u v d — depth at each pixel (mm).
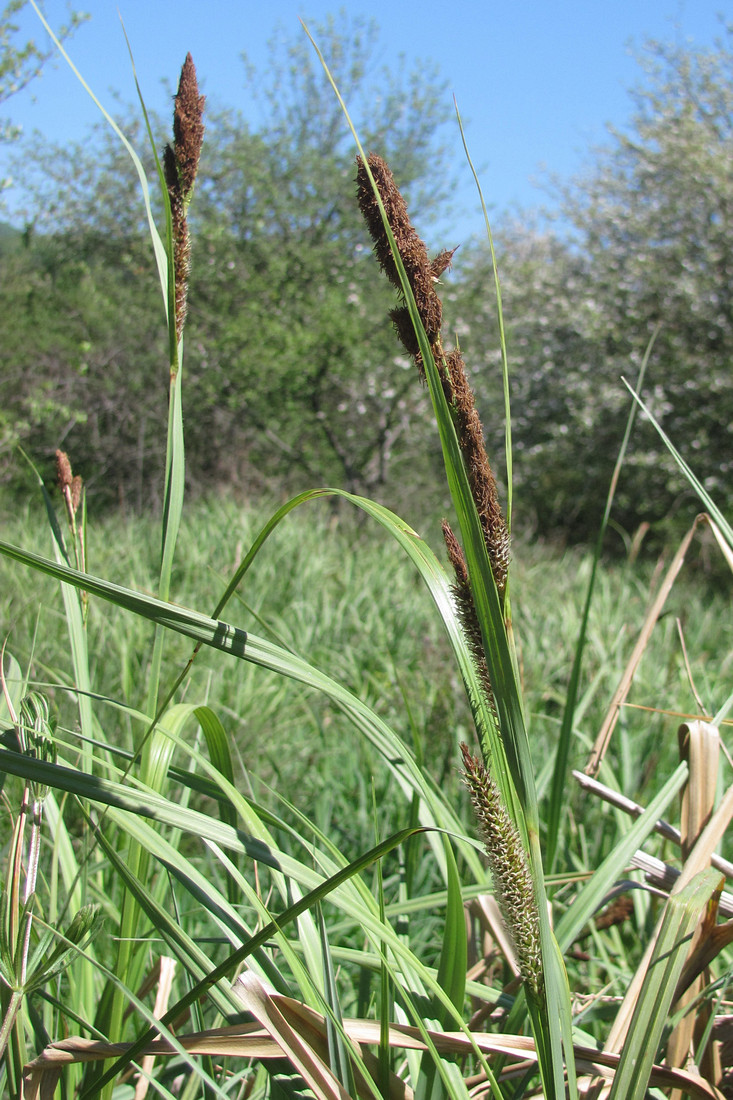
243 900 1922
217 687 4035
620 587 7410
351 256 16906
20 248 16938
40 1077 991
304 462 16312
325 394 15930
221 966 828
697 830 1192
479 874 1429
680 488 14672
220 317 15672
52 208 19453
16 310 15836
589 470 15758
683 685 3926
